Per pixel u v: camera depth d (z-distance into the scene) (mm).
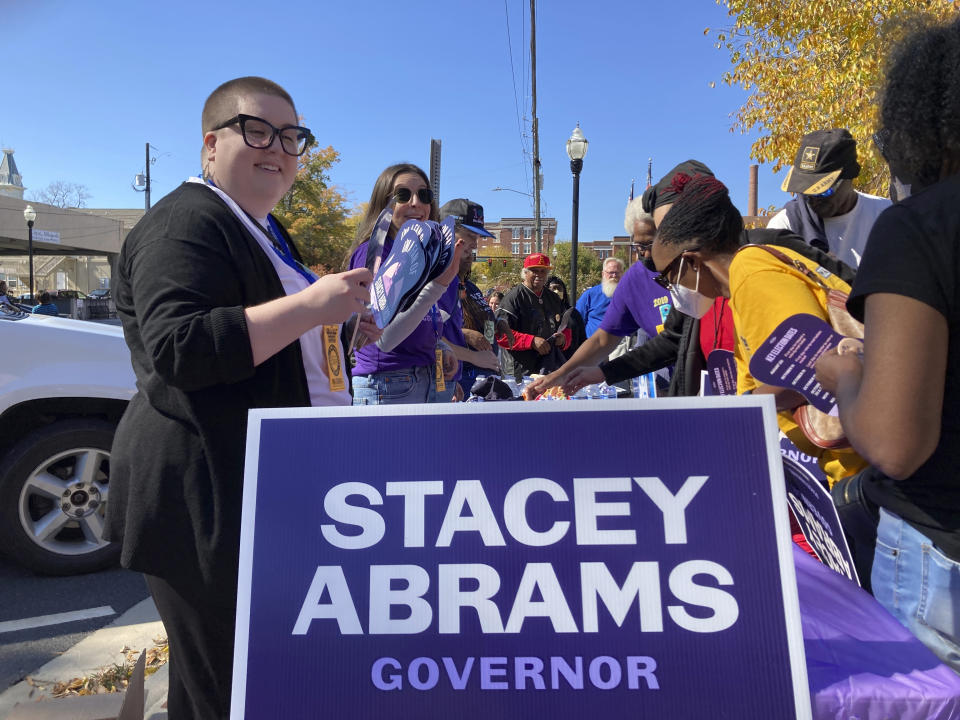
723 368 2205
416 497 1226
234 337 1425
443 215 4504
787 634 1148
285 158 1794
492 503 1215
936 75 1261
